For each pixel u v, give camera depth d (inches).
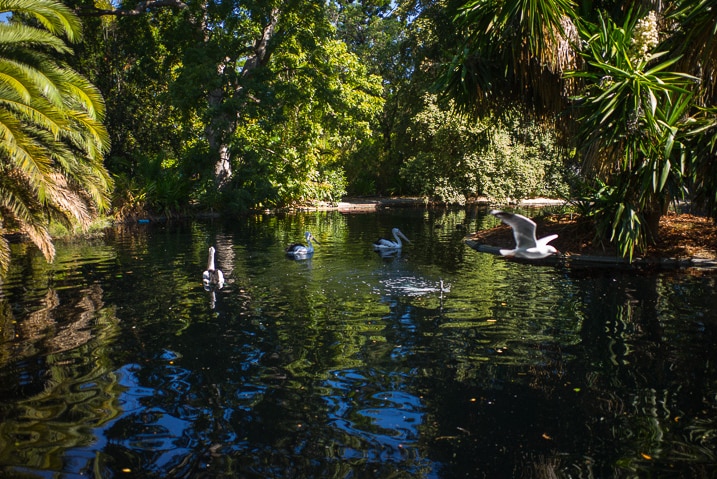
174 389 276.4
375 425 240.1
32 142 405.1
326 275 548.7
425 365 307.6
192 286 501.7
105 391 273.6
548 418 244.7
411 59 1326.3
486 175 1418.6
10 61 408.8
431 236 865.5
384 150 1819.6
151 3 1233.4
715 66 464.8
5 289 490.9
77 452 218.2
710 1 396.2
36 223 478.6
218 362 312.5
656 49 489.7
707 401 257.3
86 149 491.5
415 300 447.8
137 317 400.2
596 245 650.8
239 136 1311.5
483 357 319.0
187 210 1226.6
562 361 310.8
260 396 268.8
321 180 1537.9
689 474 200.4
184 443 225.3
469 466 208.4
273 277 540.1
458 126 1315.2
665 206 559.8
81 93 442.3
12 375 293.9
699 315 391.2
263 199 1306.6
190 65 1179.3
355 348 335.3
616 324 375.6
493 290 480.4
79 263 620.7
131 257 661.9
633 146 468.8
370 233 903.1
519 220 279.6
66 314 408.5
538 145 1417.3
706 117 492.1
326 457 214.8
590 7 567.5
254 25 1251.2
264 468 207.2
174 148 1486.2
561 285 497.4
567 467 206.4
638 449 218.1
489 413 250.5
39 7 435.2
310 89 1317.7
